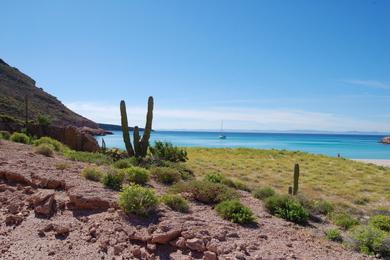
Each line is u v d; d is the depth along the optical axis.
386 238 6.79
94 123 98.94
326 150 71.44
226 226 6.68
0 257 5.13
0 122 29.12
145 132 18.62
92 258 5.21
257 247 5.84
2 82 78.12
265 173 23.69
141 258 5.29
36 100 82.38
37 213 6.67
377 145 99.81
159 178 11.92
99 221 6.31
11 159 10.59
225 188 9.91
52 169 10.06
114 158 17.28
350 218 10.01
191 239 5.59
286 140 129.88
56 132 25.50
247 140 119.12
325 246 6.71
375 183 21.67
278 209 9.30
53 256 5.23
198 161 27.56
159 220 6.42
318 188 19.09
